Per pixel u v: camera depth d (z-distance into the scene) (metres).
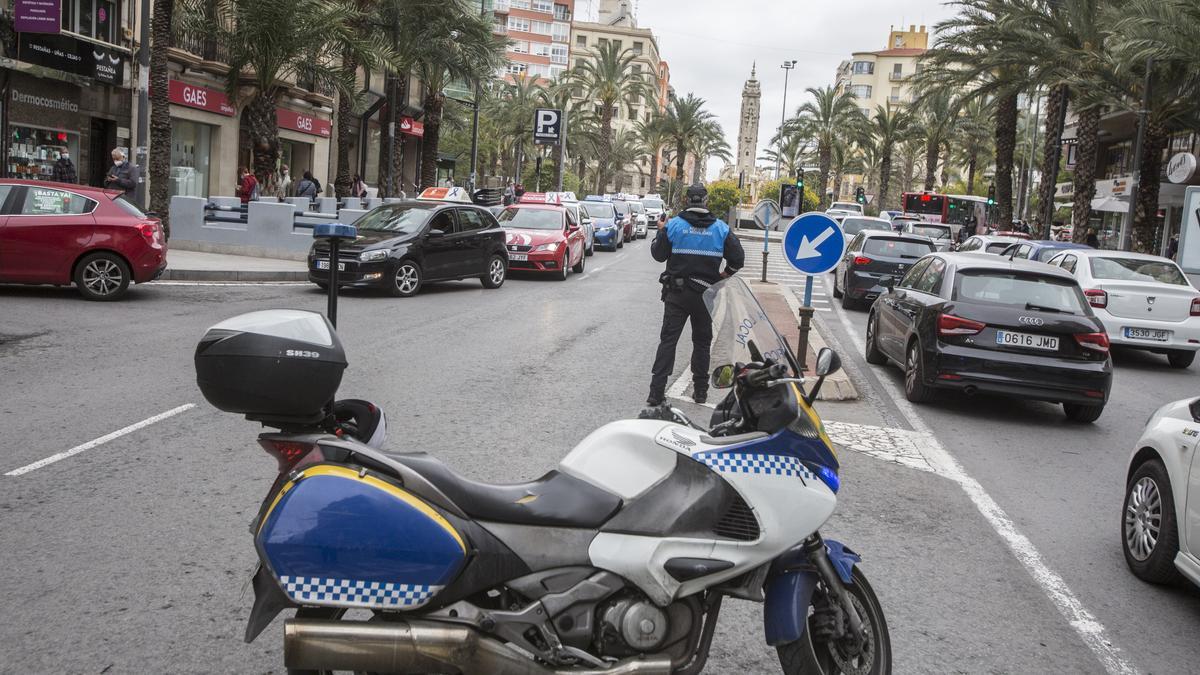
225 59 30.14
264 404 2.89
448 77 40.28
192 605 4.14
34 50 22.67
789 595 3.24
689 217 8.53
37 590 4.21
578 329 13.84
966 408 10.09
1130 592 5.05
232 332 2.88
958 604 4.70
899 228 33.12
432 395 8.69
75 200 13.29
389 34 34.69
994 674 3.97
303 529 2.78
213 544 4.83
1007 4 30.36
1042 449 8.38
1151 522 5.24
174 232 22.86
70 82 24.33
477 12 36.88
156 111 20.75
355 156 45.03
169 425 7.08
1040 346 9.34
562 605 2.98
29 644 3.73
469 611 2.91
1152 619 4.69
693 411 8.68
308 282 18.44
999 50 31.36
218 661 3.67
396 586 2.83
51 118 23.92
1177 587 5.17
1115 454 8.39
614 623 3.05
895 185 98.88
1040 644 4.30
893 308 11.38
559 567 3.01
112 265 13.31
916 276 11.32
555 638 2.97
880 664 3.40
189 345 10.31
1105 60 27.81
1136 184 27.56
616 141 101.12
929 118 63.84
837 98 68.69
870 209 68.00
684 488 3.16
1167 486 5.09
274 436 2.96
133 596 4.20
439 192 30.33
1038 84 32.38
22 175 23.06
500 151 81.56
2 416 7.12
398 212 18.05
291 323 2.94
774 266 33.00
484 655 2.88
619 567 3.04
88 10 24.95
